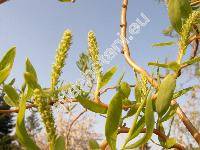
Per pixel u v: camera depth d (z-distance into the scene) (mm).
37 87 105
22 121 104
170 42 159
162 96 126
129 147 111
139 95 156
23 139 103
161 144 151
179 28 155
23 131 104
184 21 154
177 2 154
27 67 122
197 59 149
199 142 163
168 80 126
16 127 103
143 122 115
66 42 114
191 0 219
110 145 111
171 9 155
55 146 99
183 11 154
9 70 129
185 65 151
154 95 141
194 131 166
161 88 127
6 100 140
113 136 112
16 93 136
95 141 112
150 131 111
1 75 128
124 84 155
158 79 154
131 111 143
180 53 154
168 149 153
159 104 127
